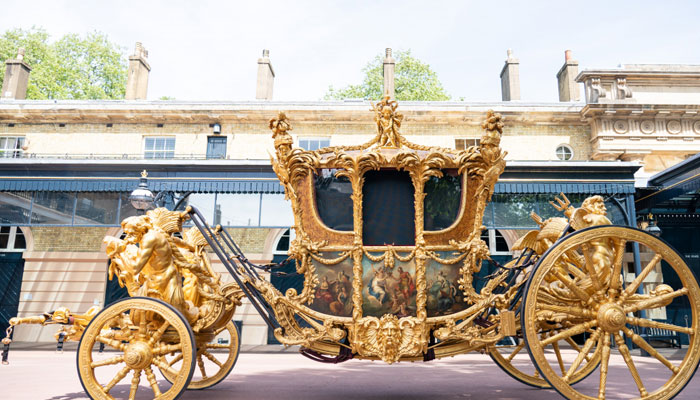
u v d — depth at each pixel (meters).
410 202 4.40
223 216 13.73
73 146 18.20
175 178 13.30
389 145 4.53
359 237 4.29
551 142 18.17
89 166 13.30
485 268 16.02
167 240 4.54
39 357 11.22
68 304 16.80
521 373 5.55
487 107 18.02
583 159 18.03
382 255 4.32
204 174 13.52
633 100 18.06
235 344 5.62
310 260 4.38
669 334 12.92
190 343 4.11
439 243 4.35
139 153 18.22
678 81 18.52
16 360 10.38
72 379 6.58
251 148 18.19
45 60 30.23
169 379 5.00
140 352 4.09
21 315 16.69
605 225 4.10
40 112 18.06
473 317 4.31
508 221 13.64
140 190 8.73
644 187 13.58
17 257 17.52
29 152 18.05
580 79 18.80
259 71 21.69
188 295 4.89
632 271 14.78
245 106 18.14
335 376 6.84
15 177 13.27
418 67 33.03
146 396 4.92
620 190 12.79
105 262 17.12
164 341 4.34
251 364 9.07
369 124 18.30
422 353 4.27
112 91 33.09
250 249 16.78
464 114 17.94
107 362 4.20
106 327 4.62
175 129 18.38
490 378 6.56
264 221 13.64
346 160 4.30
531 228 13.54
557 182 12.91
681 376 4.02
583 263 4.48
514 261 5.07
